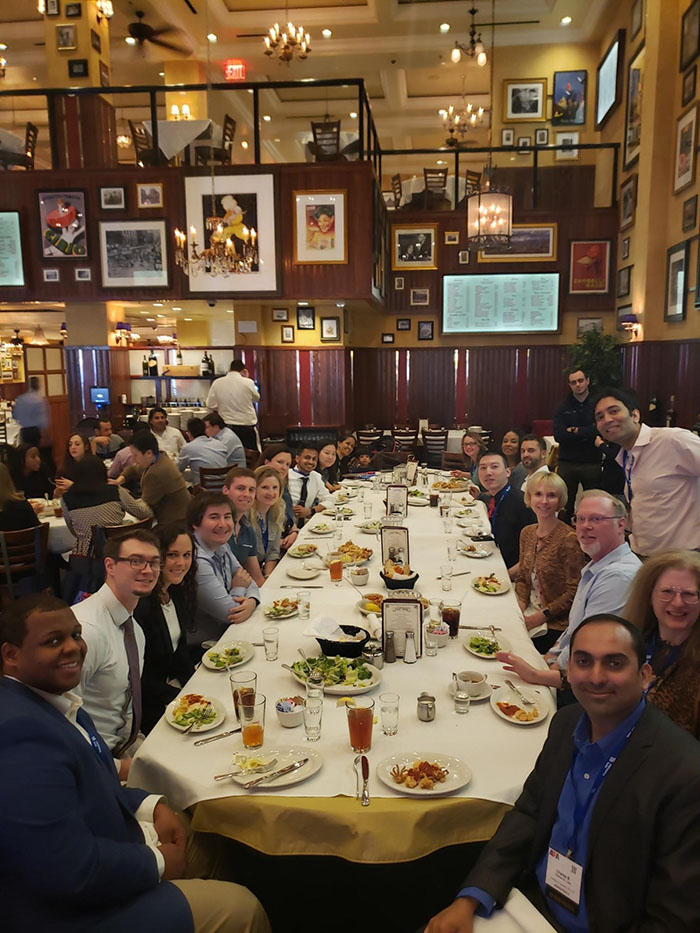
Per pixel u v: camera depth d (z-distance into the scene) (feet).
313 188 27.09
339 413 35.19
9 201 28.76
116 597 7.02
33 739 4.45
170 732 6.25
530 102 36.60
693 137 24.89
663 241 28.58
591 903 4.49
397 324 37.88
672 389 27.14
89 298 28.89
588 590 7.94
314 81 25.90
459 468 25.76
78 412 31.50
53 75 29.86
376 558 11.82
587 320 35.78
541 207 36.94
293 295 27.71
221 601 9.30
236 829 5.23
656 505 9.87
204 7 32.71
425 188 36.63
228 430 21.27
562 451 19.85
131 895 4.73
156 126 27.78
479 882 4.75
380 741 6.03
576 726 5.02
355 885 6.60
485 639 8.02
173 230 28.02
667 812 4.26
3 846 4.20
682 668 5.78
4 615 4.98
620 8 31.96
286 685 7.08
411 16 33.47
